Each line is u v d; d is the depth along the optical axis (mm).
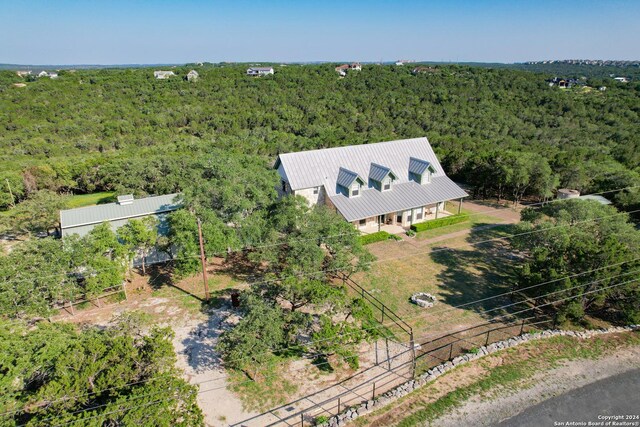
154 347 19438
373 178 46188
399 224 46750
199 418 17469
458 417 21281
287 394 22422
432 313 29984
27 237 43812
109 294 31500
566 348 26531
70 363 17875
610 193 49875
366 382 23375
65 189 61812
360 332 23547
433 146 73875
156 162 57219
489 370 24531
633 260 26969
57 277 26031
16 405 16531
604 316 29938
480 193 59312
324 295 24422
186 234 30828
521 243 34156
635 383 23750
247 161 46625
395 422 20891
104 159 64500
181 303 30812
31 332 20016
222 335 23016
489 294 32625
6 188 52938
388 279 34969
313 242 30156
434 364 24797
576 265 27891
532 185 53500
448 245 41969
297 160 45125
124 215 36344
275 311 23094
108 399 17266
